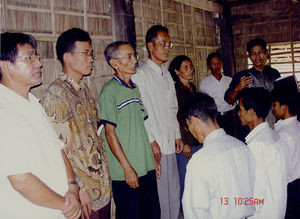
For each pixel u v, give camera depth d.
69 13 2.64
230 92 3.94
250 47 3.87
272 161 1.95
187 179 1.62
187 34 4.64
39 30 2.36
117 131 2.45
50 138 1.69
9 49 1.55
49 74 2.43
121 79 2.50
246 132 3.98
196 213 1.57
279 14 5.77
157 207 2.72
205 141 1.68
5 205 1.55
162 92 2.97
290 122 2.25
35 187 1.51
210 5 5.36
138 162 2.50
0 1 2.08
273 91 2.30
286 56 5.80
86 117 2.12
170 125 3.01
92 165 2.08
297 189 2.25
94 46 2.91
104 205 2.18
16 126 1.49
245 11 6.02
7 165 1.45
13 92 1.57
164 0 4.09
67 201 1.68
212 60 4.40
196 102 1.68
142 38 3.62
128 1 3.26
